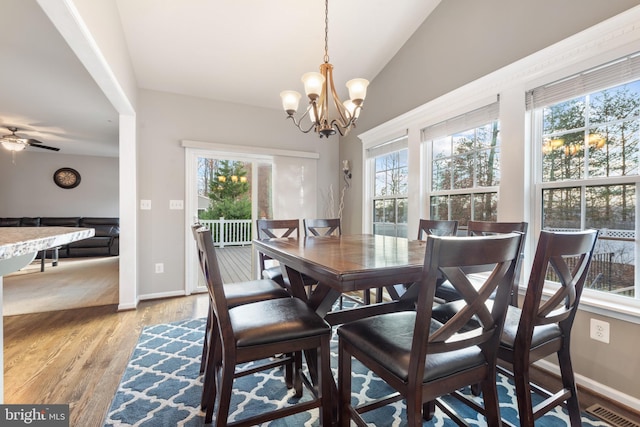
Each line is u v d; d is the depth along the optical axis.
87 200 7.27
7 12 2.10
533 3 2.16
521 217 2.22
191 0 2.58
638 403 1.61
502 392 1.78
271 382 1.88
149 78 3.46
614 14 1.73
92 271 5.11
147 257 3.59
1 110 4.11
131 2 2.52
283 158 4.34
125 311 3.18
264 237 2.74
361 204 4.27
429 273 0.90
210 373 1.51
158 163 3.64
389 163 3.81
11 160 6.69
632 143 1.73
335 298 1.80
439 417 1.57
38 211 6.89
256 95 3.97
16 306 3.34
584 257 1.26
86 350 2.29
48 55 2.68
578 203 1.97
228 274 4.13
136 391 1.77
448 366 1.02
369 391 1.79
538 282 1.10
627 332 1.66
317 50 3.31
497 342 1.09
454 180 2.88
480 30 2.55
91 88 3.37
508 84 2.31
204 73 3.49
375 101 3.94
